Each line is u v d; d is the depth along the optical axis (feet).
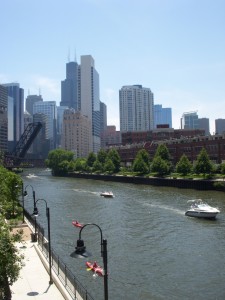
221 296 115.65
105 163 636.07
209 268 140.26
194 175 438.40
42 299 97.91
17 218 204.23
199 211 237.45
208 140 528.22
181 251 162.71
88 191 410.11
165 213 254.27
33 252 141.18
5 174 235.40
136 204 298.76
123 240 182.80
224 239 182.50
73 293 97.66
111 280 130.11
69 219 240.73
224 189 364.17
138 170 528.22
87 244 176.76
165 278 131.13
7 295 76.02
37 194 386.52
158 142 654.94
